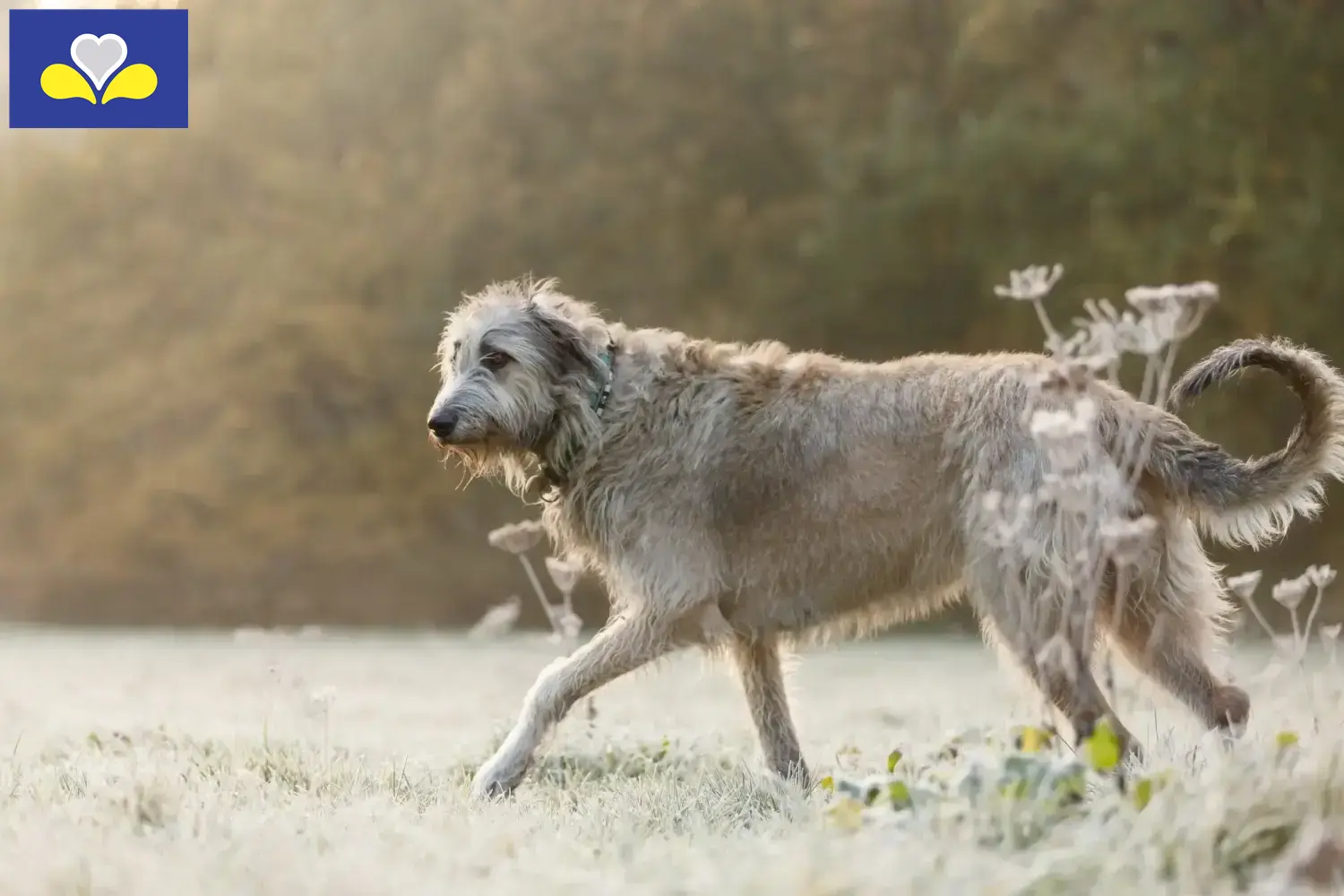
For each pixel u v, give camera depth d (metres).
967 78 22.02
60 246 26.03
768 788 5.22
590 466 5.77
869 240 21.92
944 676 12.09
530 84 24.17
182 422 24.94
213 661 14.16
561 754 6.23
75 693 10.79
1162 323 4.11
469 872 3.66
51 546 25.14
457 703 9.71
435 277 24.28
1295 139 20.23
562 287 23.67
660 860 3.69
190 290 25.42
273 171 25.34
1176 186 20.38
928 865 3.18
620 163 23.75
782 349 5.91
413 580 23.55
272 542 24.27
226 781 5.32
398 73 24.97
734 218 23.12
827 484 5.44
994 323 21.31
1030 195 21.17
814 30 23.08
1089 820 3.45
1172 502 5.24
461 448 6.00
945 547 5.30
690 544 5.57
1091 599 4.68
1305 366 5.11
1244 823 3.38
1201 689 5.16
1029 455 5.08
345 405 24.50
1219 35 20.56
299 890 3.40
